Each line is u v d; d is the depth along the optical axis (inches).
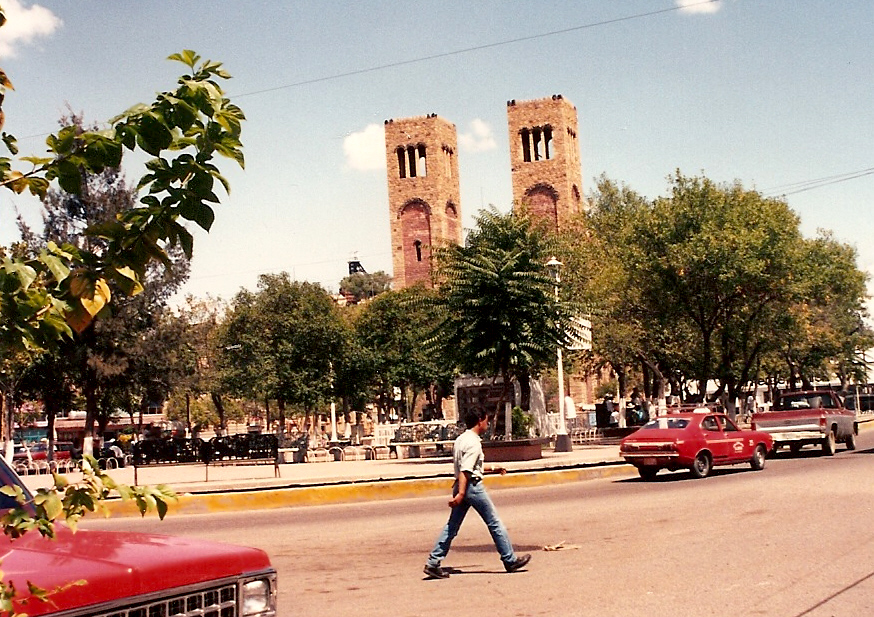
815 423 1117.7
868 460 956.6
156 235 137.6
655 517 576.1
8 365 1403.8
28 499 149.3
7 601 119.9
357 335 2507.4
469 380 1363.2
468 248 1159.6
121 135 132.6
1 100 135.1
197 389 1972.2
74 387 1985.7
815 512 554.3
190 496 761.0
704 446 894.4
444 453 1353.3
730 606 317.1
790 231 1723.7
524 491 825.5
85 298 134.4
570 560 425.4
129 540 170.7
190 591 154.3
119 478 1008.2
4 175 133.6
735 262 1572.3
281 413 2114.9
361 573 416.2
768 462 1064.2
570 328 1154.0
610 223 2169.0
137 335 1793.8
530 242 1154.7
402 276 4099.4
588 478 935.7
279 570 434.3
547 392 2615.7
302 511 738.2
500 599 343.9
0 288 128.4
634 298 1752.0
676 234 1674.5
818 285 2005.4
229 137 134.7
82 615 138.8
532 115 3993.6
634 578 373.1
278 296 2114.9
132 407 2338.8
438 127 4116.6
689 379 2309.3
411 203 4111.7
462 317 1128.2
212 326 2233.0
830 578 357.4
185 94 131.1
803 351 2449.6
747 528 502.9
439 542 394.6
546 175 3956.7
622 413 1681.8
